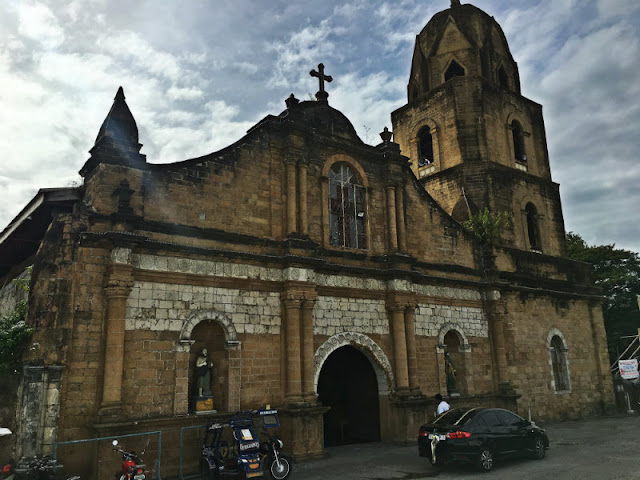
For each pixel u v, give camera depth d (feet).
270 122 64.08
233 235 58.08
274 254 60.95
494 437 50.01
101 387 46.88
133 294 50.29
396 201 74.49
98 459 44.21
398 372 67.77
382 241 72.64
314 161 67.67
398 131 110.01
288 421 56.80
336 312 65.05
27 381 43.83
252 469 44.16
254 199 61.26
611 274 151.74
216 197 58.39
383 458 57.16
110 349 47.19
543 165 105.91
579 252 161.48
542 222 100.89
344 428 76.28
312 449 56.65
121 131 53.52
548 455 56.08
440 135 100.27
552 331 91.71
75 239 48.80
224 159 59.88
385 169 74.95
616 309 151.64
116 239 48.98
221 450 47.34
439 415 54.54
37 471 41.42
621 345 147.84
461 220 88.38
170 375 50.72
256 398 56.03
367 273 68.49
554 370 91.20
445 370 74.54
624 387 106.22
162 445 48.39
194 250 54.19
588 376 96.17
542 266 94.22
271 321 59.11
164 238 53.42
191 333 55.31
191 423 50.55
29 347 44.78
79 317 47.29
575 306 98.43
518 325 85.87
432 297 75.72
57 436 44.16
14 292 66.74
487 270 82.79
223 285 56.29
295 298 59.57
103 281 49.16
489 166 94.02
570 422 86.94
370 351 67.36
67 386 45.55
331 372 79.61
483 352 79.92
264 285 59.21
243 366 55.88
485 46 103.96
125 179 52.24
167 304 52.13
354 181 72.74
